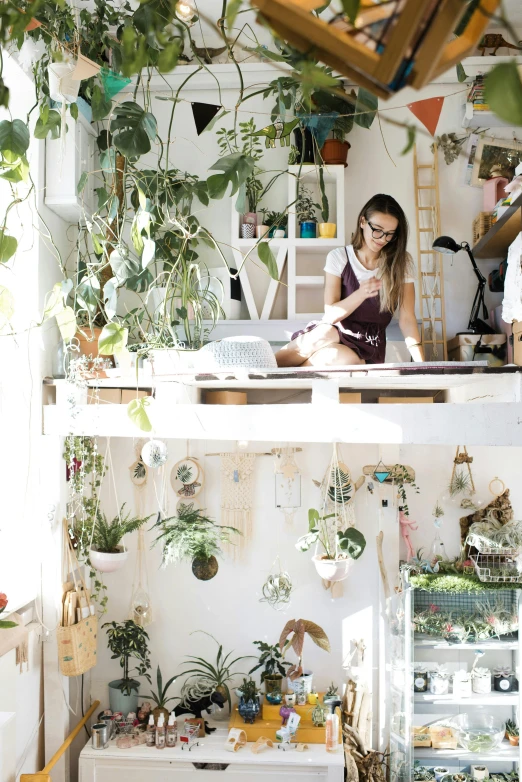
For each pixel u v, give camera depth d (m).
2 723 3.30
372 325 4.08
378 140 5.05
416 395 4.71
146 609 4.93
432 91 4.99
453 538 4.89
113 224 4.62
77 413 3.86
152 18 1.13
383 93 0.75
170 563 5.00
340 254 4.10
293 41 0.75
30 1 1.16
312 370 3.39
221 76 4.91
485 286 5.02
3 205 4.05
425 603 4.80
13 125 2.30
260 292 5.06
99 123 4.72
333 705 4.66
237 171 2.15
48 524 4.21
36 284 4.07
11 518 4.15
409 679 4.41
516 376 3.34
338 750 4.34
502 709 4.77
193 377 3.52
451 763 4.69
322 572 4.27
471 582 4.45
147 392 4.25
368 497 4.93
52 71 2.62
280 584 4.78
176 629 4.98
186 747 4.34
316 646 4.92
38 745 4.24
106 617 5.00
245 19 4.83
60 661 4.18
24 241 4.07
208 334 4.59
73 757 4.59
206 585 4.99
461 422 3.23
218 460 5.05
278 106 2.68
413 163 5.02
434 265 4.98
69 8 2.86
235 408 3.41
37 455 4.12
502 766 4.74
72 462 4.28
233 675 4.94
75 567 4.43
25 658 3.94
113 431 3.85
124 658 4.78
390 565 4.81
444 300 5.03
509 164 4.97
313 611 4.94
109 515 5.06
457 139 4.99
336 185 4.84
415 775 4.56
